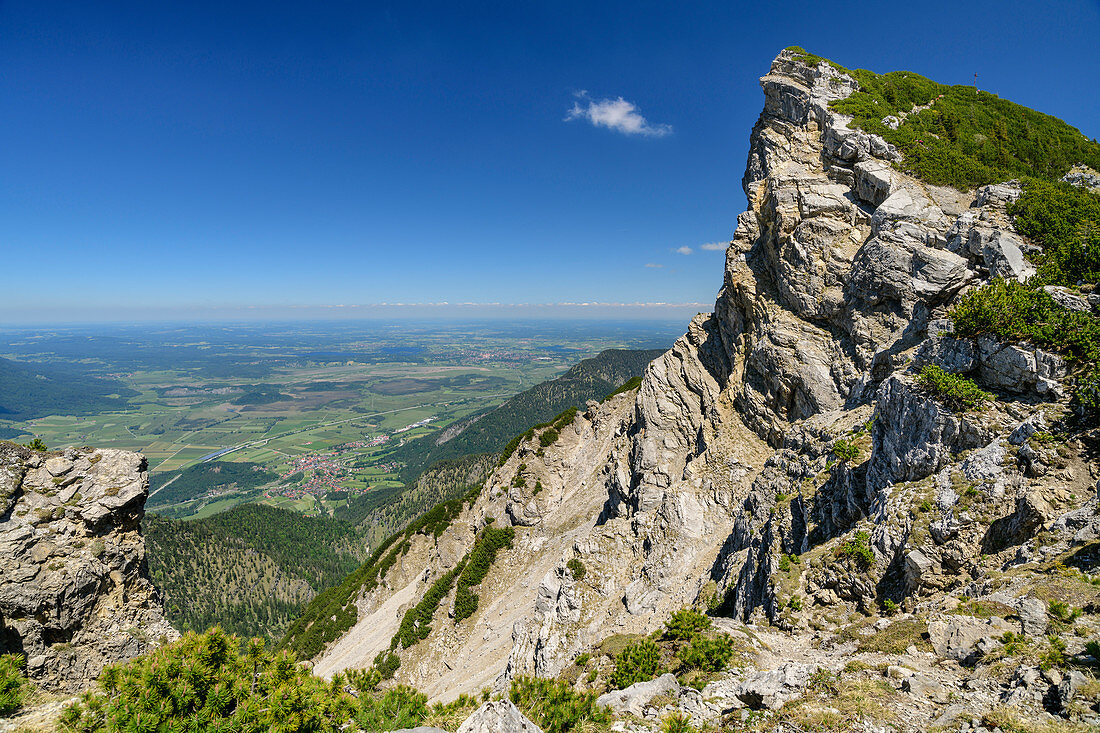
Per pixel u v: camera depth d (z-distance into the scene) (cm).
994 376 2295
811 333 4272
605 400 8225
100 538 2247
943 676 1341
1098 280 2480
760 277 4903
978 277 3359
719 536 3950
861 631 1866
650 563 4038
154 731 1231
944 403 2302
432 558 8312
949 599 1741
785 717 1339
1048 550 1641
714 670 1852
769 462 3631
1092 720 966
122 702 1264
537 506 7244
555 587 4275
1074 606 1351
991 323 2333
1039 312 2239
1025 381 2173
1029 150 4544
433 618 6531
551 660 3719
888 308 3753
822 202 4391
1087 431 1861
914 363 2722
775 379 4353
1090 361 2003
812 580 2320
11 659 1507
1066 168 4409
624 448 5997
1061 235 3145
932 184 4062
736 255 5222
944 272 3384
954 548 1909
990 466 2014
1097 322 2106
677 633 2236
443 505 9712
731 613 2923
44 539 2102
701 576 3659
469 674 5116
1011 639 1330
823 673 1509
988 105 5178
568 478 7575
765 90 5366
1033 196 3450
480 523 7831
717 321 5547
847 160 4550
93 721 1295
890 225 3872
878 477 2511
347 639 8331
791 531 2881
